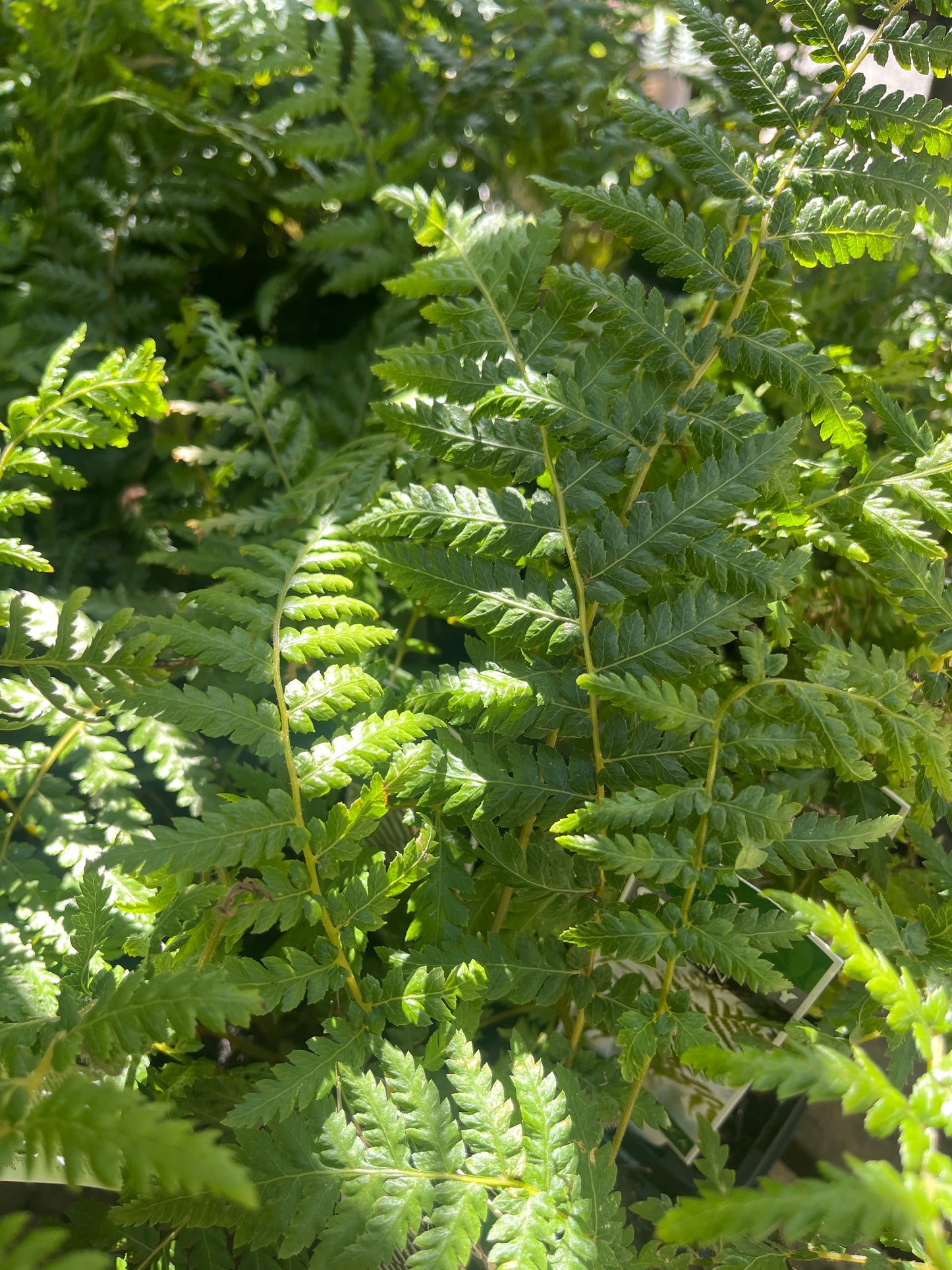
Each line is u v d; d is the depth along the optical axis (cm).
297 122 85
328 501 60
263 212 86
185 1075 50
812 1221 32
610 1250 42
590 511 51
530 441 51
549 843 52
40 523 71
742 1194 32
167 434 73
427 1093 44
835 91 53
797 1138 68
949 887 51
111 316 79
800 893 58
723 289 52
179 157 82
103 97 77
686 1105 56
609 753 50
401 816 55
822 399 51
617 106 53
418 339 75
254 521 64
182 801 54
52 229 81
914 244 70
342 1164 43
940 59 52
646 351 52
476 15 87
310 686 49
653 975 56
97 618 64
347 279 76
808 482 55
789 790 55
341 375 78
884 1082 35
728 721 48
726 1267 44
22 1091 35
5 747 54
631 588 49
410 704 49
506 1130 43
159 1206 43
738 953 45
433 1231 41
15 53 84
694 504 49
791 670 61
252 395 70
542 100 83
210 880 51
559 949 51
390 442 64
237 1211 43
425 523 50
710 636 49
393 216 79
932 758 48
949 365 68
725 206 71
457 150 85
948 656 55
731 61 53
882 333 69
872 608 63
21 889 51
